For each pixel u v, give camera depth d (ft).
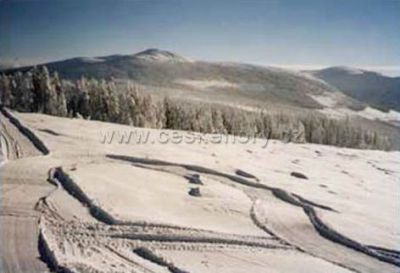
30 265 45.06
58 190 66.23
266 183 79.51
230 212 64.28
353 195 77.56
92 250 49.19
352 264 50.93
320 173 93.30
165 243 52.29
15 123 113.80
